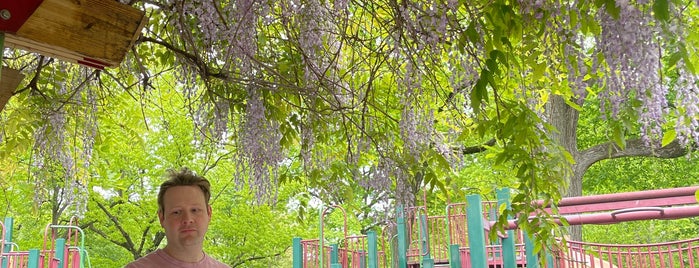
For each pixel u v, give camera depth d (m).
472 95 2.43
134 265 2.42
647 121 2.37
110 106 5.36
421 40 2.97
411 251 8.94
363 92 4.36
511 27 2.61
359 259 9.41
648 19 2.13
